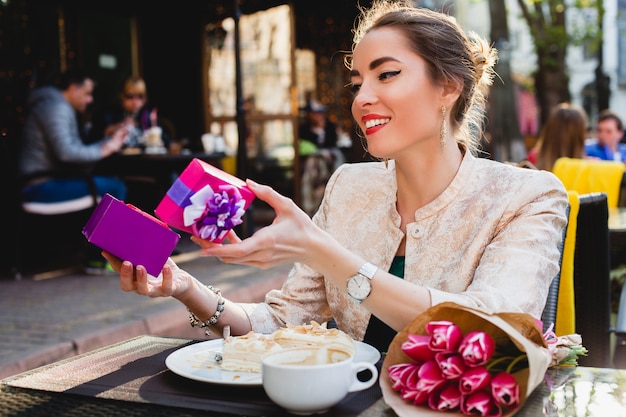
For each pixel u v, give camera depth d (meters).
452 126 1.87
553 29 16.44
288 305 1.97
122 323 4.80
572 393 1.35
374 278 1.48
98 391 1.41
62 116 6.47
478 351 1.21
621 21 26.80
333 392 1.25
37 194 6.43
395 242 1.91
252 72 10.48
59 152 6.44
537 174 1.83
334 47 10.94
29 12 8.84
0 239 6.88
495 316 1.26
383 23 1.77
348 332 1.95
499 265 1.66
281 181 10.56
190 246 7.91
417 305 1.48
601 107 19.00
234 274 6.44
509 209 1.77
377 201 1.97
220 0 9.82
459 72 1.78
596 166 4.98
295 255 1.46
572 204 2.51
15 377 1.51
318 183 10.82
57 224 6.98
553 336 1.55
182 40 10.25
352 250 1.96
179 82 10.31
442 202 1.84
